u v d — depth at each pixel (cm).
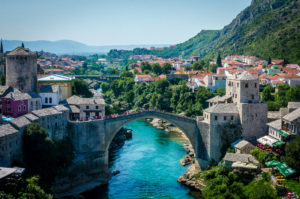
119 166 12500
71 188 10494
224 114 11231
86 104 12494
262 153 9600
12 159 8725
